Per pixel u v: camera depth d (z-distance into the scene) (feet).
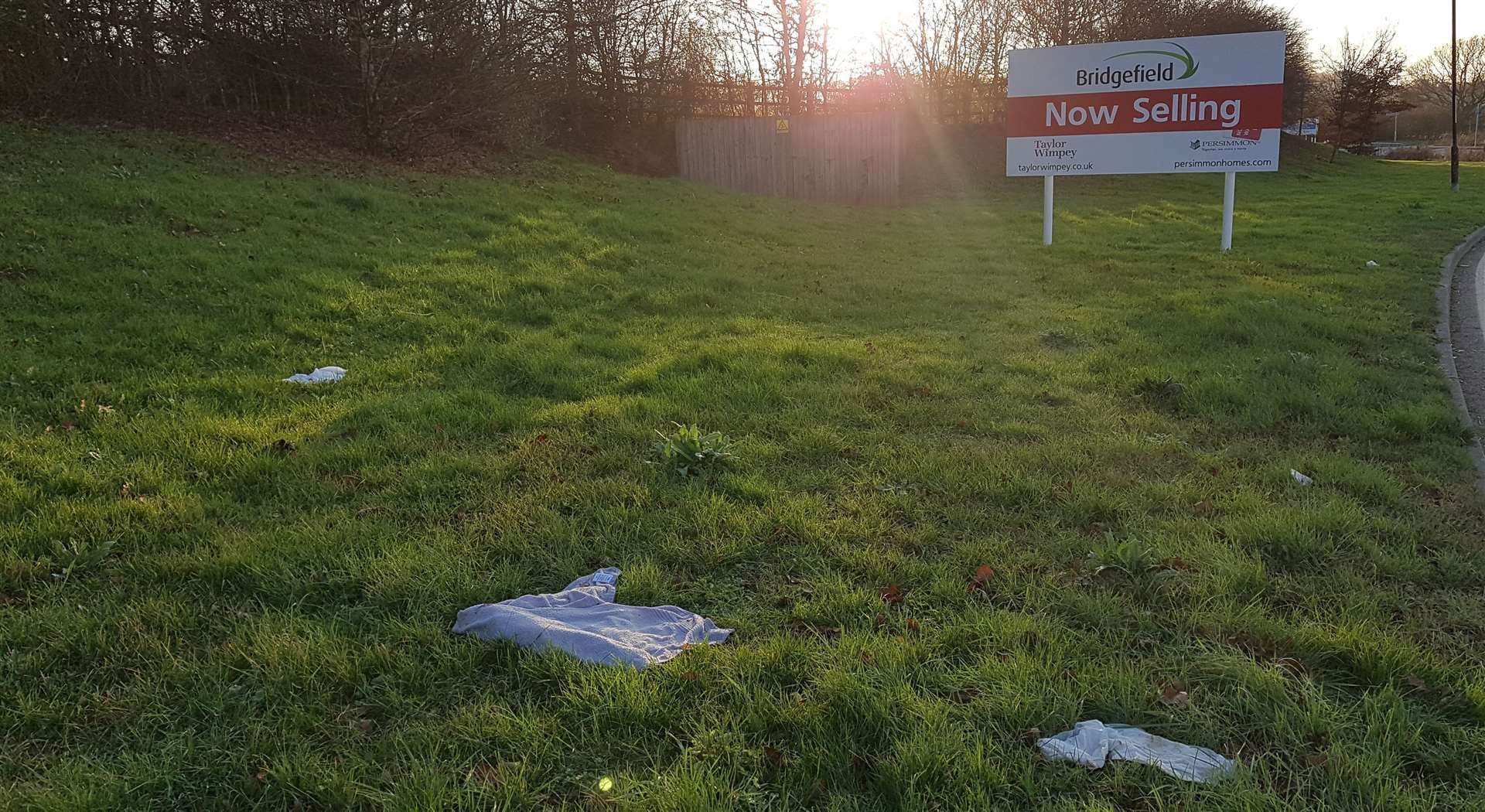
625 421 17.44
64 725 8.08
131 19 44.19
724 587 11.06
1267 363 22.06
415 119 50.37
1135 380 20.84
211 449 15.23
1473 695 8.43
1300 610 10.27
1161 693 8.52
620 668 8.85
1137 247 46.78
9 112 40.37
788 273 37.93
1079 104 45.44
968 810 7.04
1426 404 19.01
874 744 7.93
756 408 18.85
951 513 13.17
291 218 33.88
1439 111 236.02
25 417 16.10
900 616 10.20
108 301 23.16
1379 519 12.75
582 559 11.67
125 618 9.76
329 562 11.27
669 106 72.90
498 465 15.01
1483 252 43.88
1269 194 73.41
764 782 7.53
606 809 7.09
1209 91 43.32
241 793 7.31
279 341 22.40
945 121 91.20
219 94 48.70
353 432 16.76
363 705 8.50
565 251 36.50
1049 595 10.63
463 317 26.20
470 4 51.24
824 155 70.54
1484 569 11.33
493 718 8.23
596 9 67.10
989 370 22.38
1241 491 14.08
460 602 10.48
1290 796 7.25
